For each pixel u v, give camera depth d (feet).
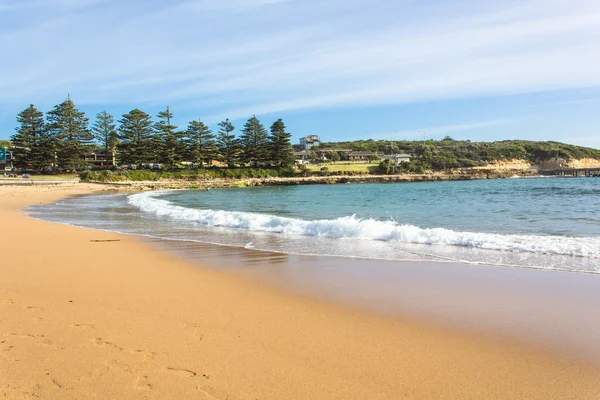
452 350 12.34
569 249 27.14
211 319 14.92
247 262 25.50
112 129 278.87
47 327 13.79
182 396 9.53
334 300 17.43
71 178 226.79
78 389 9.76
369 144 513.04
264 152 283.18
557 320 14.83
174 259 26.45
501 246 28.81
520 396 9.75
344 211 66.08
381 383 10.32
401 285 19.76
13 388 9.74
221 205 86.63
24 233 37.65
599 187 155.63
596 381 10.43
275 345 12.61
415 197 107.55
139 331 13.60
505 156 411.75
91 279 20.80
